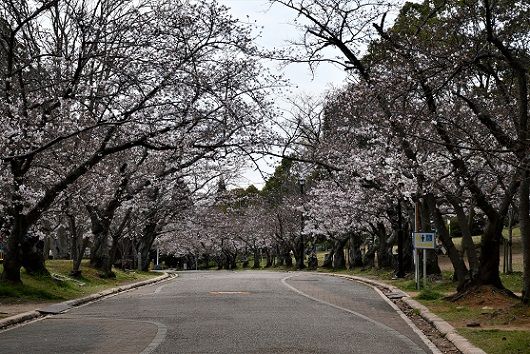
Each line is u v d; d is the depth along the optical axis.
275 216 57.69
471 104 14.72
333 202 37.94
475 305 16.31
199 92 18.08
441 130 14.14
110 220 29.69
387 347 10.05
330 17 17.84
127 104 18.67
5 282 19.73
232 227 60.81
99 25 17.72
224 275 41.06
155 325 12.93
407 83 13.30
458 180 19.70
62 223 30.73
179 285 28.47
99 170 25.94
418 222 24.16
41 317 15.40
